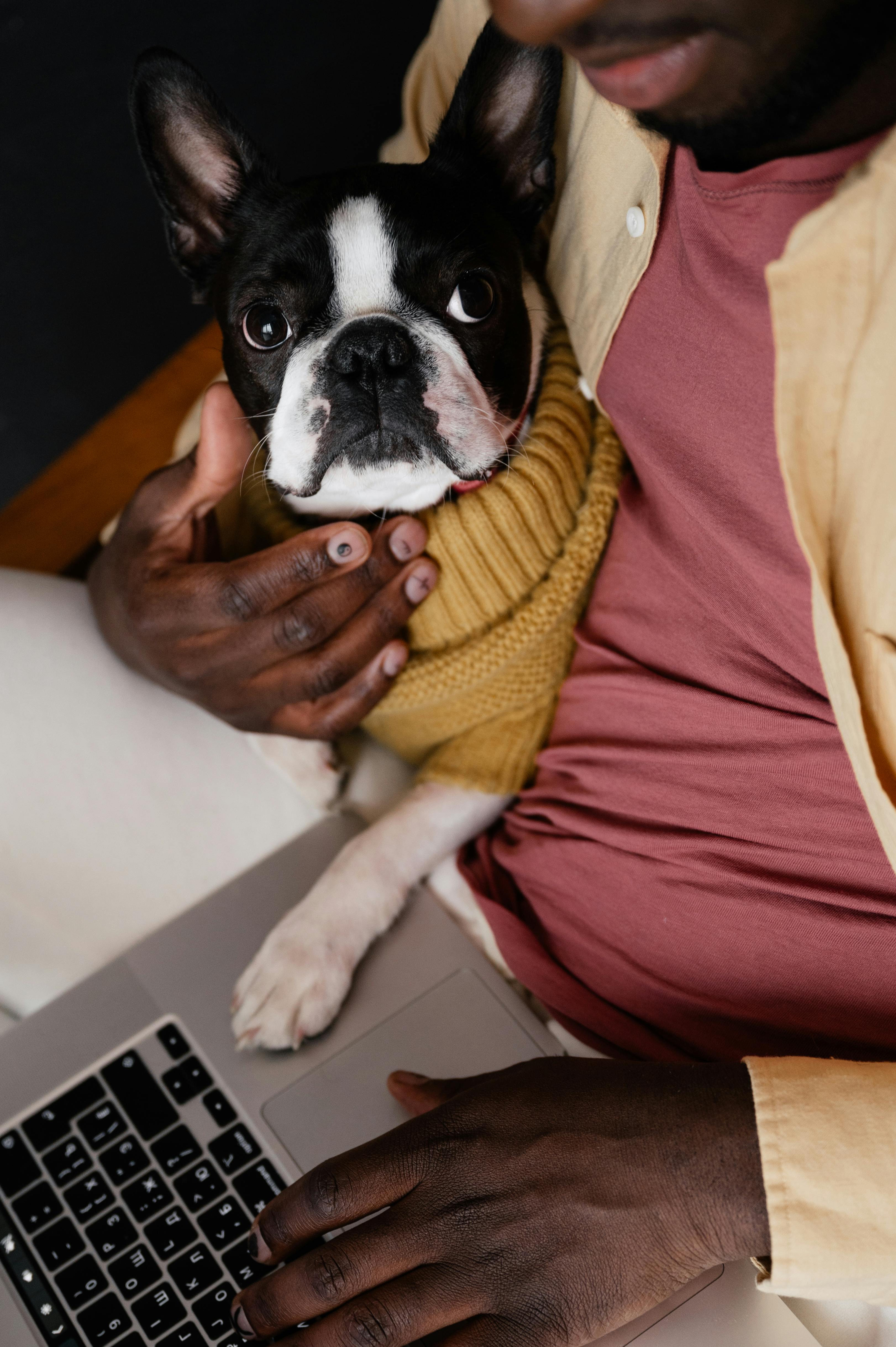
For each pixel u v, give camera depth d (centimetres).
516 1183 81
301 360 111
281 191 118
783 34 58
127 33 288
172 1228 96
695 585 103
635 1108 81
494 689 124
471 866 124
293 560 105
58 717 127
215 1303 92
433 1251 82
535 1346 80
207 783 131
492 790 125
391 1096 103
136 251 257
